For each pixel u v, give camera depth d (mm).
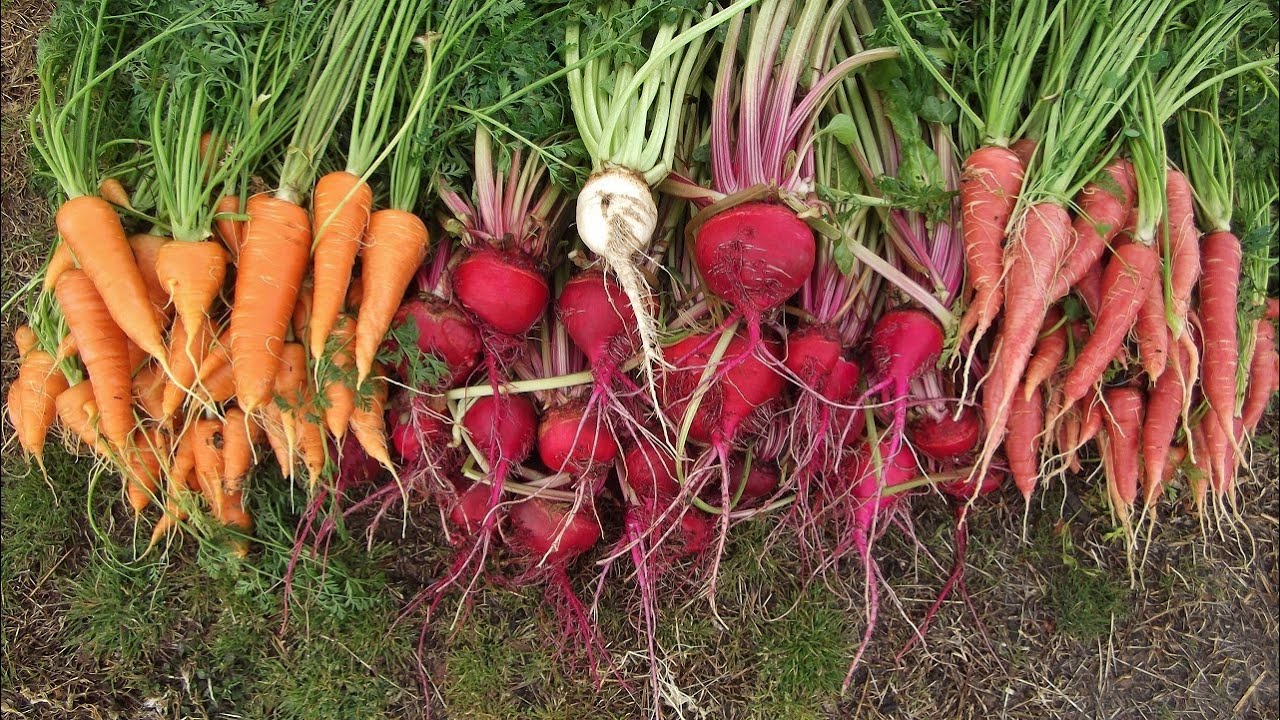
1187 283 2088
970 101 2236
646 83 1895
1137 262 2033
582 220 1825
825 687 2322
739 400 1954
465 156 2115
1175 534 2537
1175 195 2160
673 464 2072
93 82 1861
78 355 2031
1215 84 2250
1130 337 2139
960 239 2131
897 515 2406
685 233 2025
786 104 1963
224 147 1971
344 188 1860
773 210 1837
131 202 1979
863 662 2371
